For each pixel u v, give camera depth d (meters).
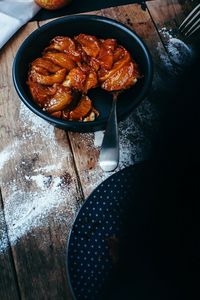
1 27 0.72
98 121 0.58
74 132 0.64
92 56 0.65
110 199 0.54
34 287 0.54
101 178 0.61
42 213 0.58
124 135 0.63
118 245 0.50
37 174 0.61
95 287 0.49
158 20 0.74
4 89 0.68
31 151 0.63
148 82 0.59
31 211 0.58
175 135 0.42
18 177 0.61
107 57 0.64
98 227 0.53
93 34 0.68
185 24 0.72
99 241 0.52
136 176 0.53
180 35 0.72
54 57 0.64
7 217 0.58
